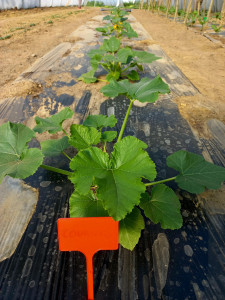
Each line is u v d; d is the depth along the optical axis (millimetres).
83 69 4281
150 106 3133
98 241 1187
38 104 3164
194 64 4660
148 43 6008
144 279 1361
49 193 1886
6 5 12203
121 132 1978
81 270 1401
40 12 12281
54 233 1605
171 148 2402
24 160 1450
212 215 1718
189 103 3211
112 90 2023
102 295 1296
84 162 1311
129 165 1325
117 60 3250
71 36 6480
